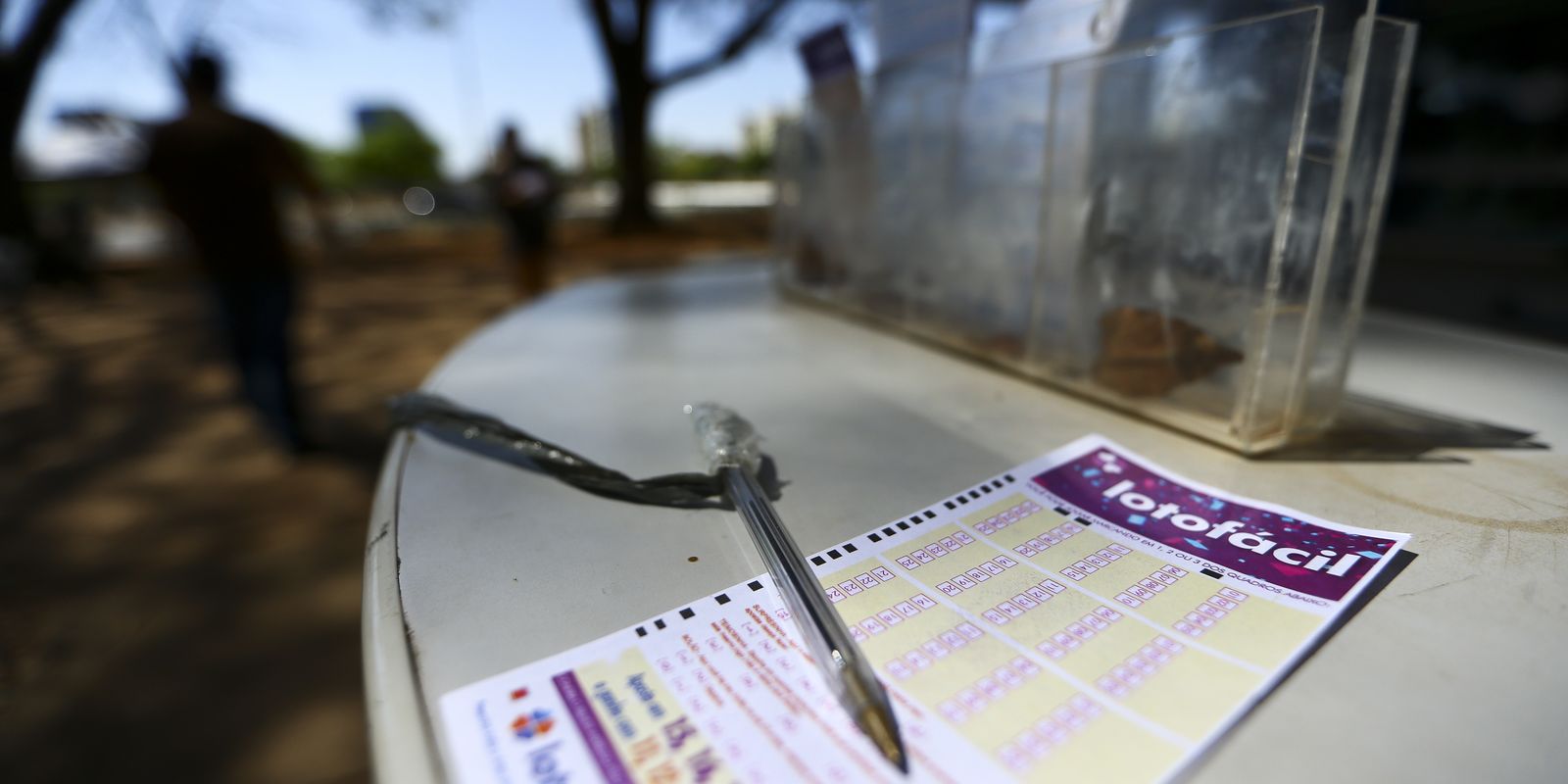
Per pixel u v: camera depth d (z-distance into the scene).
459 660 0.47
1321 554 0.58
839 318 1.56
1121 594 0.54
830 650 0.46
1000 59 1.08
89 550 2.65
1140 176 0.88
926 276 1.28
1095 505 0.69
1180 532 0.63
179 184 3.04
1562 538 0.61
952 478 0.75
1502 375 1.13
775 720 0.42
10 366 5.23
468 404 1.01
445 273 9.46
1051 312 1.03
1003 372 1.15
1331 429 0.88
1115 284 0.93
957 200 1.18
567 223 16.20
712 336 1.41
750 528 0.61
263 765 1.71
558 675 0.45
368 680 0.45
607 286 2.00
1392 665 0.45
